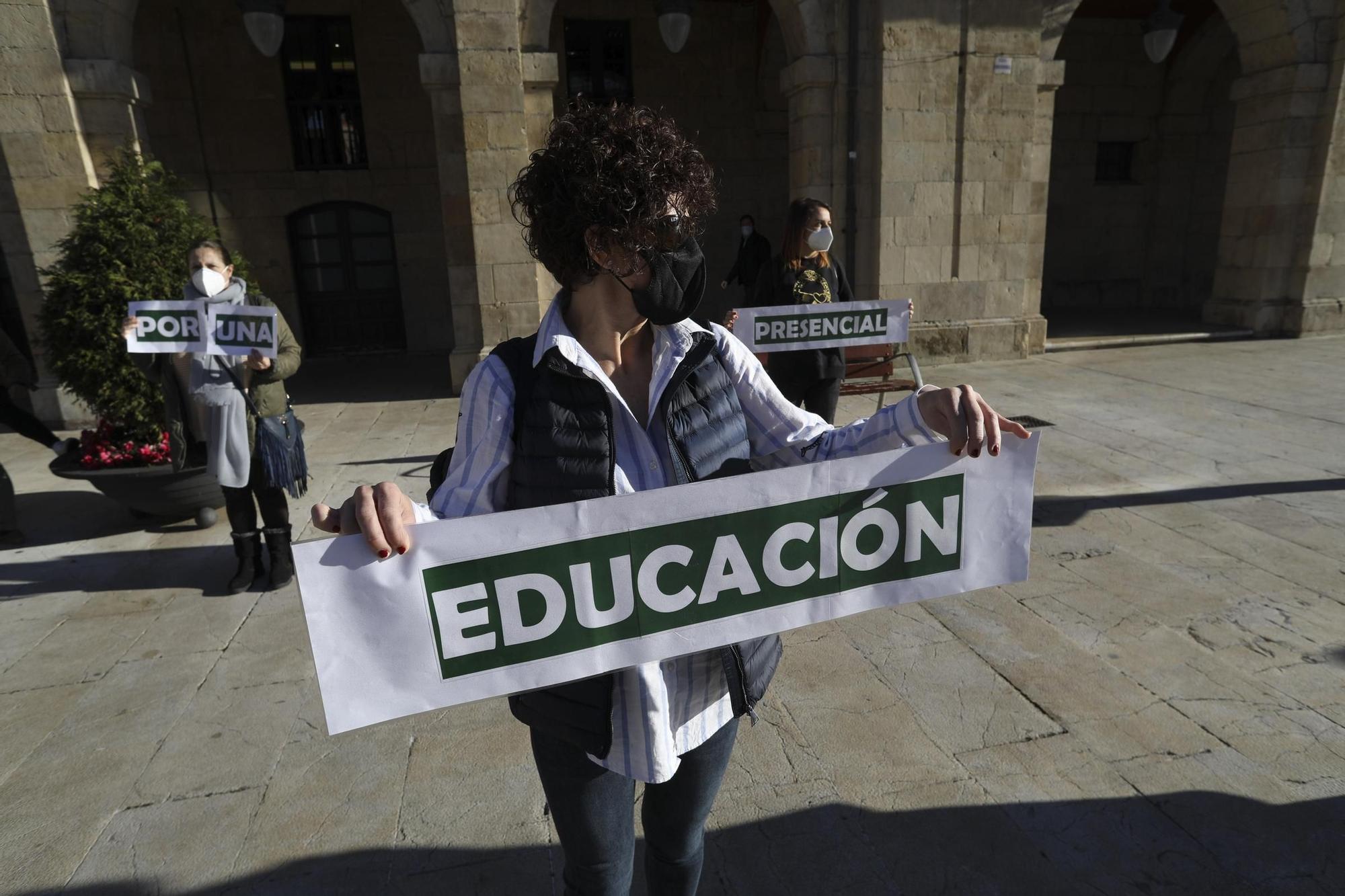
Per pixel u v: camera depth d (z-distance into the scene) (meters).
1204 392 7.61
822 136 8.76
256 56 10.68
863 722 2.72
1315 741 2.56
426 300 11.85
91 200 4.80
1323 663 3.00
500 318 8.38
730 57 12.66
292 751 2.69
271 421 3.77
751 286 11.65
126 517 4.99
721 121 12.89
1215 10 12.78
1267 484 4.97
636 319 1.22
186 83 10.55
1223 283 11.47
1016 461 1.38
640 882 2.12
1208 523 4.39
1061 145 13.91
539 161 1.14
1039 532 4.33
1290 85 9.98
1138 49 13.65
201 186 10.91
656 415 1.24
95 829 2.33
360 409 8.12
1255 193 10.75
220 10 10.42
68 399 7.38
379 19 10.88
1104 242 14.52
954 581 1.40
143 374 4.05
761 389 1.41
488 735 2.75
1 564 4.29
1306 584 3.65
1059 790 2.37
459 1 7.56
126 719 2.88
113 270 4.56
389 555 1.06
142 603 3.81
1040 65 9.05
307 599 1.05
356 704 1.09
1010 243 9.32
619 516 1.17
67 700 3.01
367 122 11.16
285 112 10.94
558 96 12.29
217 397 3.60
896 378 8.45
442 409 8.01
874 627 3.35
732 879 2.09
